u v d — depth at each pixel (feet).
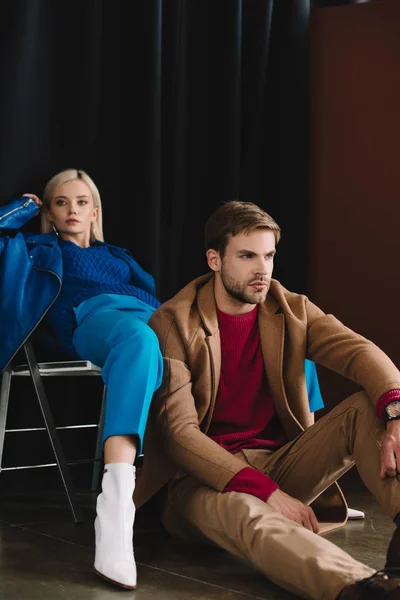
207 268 10.69
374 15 11.22
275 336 6.12
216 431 6.23
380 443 5.22
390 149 11.10
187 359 5.98
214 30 10.85
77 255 8.50
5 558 5.66
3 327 7.54
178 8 10.48
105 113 9.84
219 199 10.78
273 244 5.98
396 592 3.92
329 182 11.37
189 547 6.04
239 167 10.87
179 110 10.51
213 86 10.84
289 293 6.43
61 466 7.25
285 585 4.63
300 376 6.18
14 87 8.99
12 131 8.99
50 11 9.30
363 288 11.18
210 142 10.81
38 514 7.39
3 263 7.70
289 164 11.35
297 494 5.94
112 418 5.33
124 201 9.97
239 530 4.96
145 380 5.48
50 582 5.05
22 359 8.93
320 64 11.46
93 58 9.64
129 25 10.00
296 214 11.35
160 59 10.00
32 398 9.48
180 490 5.81
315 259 11.42
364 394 5.52
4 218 8.21
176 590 4.91
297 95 11.37
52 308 8.16
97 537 5.02
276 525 4.82
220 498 5.25
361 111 11.25
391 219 11.07
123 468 5.14
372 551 5.92
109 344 6.10
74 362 7.48
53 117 9.36
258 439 6.22
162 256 10.37
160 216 10.25
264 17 11.27
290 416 6.16
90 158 9.68
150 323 6.22
